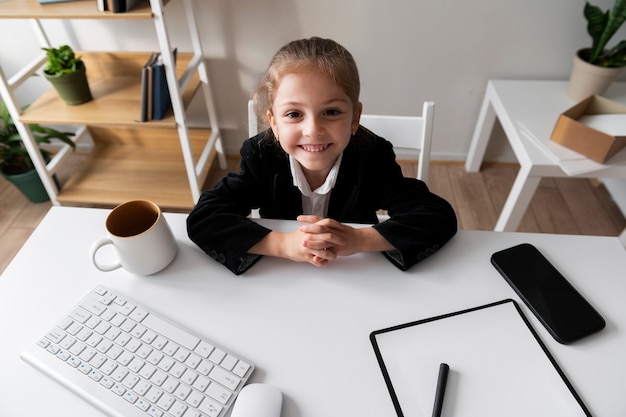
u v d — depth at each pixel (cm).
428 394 52
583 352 56
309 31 164
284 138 69
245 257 67
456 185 191
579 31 158
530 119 143
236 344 58
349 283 65
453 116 187
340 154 80
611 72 141
